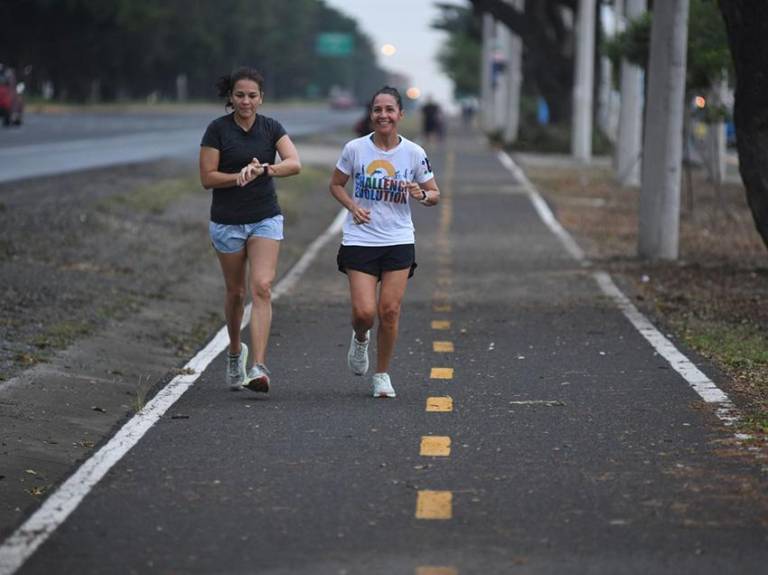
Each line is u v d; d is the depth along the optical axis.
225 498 17.48
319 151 121.38
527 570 14.56
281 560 14.98
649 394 24.12
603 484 18.02
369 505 17.11
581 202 76.00
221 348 29.91
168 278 41.34
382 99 22.92
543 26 140.62
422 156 23.30
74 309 33.53
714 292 38.59
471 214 67.69
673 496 17.41
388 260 23.47
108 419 23.19
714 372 26.22
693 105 69.50
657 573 14.46
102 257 43.72
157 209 59.84
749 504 17.00
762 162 37.94
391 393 24.08
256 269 23.78
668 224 47.31
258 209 23.80
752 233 56.75
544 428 21.48
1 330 29.56
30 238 45.12
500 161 118.56
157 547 15.49
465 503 17.17
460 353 28.97
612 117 140.50
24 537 15.86
